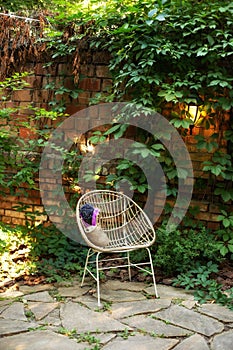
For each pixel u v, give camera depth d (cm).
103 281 351
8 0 502
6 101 458
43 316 283
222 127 389
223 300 306
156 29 369
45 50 431
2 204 468
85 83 425
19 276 357
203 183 399
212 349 242
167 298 314
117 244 349
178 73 371
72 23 413
